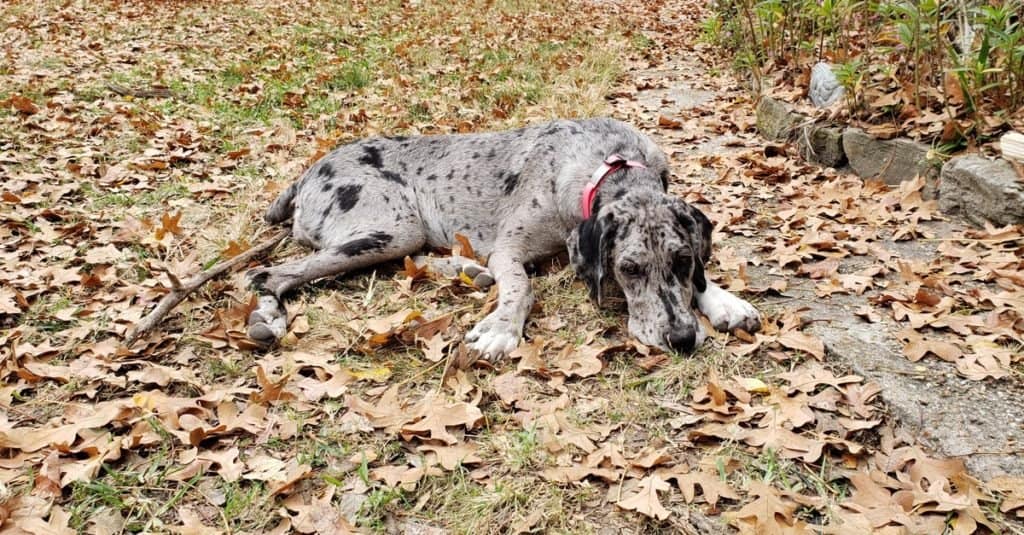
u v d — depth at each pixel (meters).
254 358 1.46
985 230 1.80
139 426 1.25
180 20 4.55
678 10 5.67
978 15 2.19
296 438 1.26
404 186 1.82
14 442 1.22
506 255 1.68
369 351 1.47
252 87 3.20
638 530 1.09
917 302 1.52
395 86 3.30
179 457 1.22
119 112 2.74
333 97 3.13
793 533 1.05
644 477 1.16
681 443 1.23
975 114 1.95
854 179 2.19
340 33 4.41
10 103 2.68
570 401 1.33
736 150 2.52
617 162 1.62
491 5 5.63
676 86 3.43
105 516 1.12
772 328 1.47
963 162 1.87
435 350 1.45
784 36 3.10
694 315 1.47
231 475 1.17
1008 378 1.30
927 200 1.99
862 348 1.41
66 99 2.85
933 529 1.05
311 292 1.67
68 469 1.18
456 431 1.27
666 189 1.79
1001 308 1.47
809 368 1.38
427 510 1.13
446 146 1.88
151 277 1.74
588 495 1.14
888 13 2.26
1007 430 1.20
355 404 1.32
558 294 1.64
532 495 1.14
